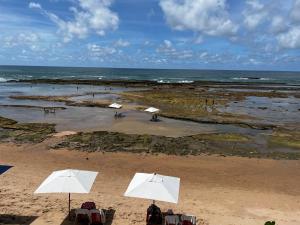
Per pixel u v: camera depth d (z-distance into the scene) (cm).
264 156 3106
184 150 3172
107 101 6341
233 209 2002
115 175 2506
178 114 5059
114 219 1783
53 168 2605
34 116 4769
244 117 5112
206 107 6019
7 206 1859
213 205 2044
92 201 1986
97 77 16062
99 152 3030
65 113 5053
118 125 4228
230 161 2923
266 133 4050
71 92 8069
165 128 4125
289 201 2172
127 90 8831
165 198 1564
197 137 3681
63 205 1908
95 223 1705
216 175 2586
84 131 3844
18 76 14850
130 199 2053
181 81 14388
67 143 3262
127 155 2973
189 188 2311
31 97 6762
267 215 1941
